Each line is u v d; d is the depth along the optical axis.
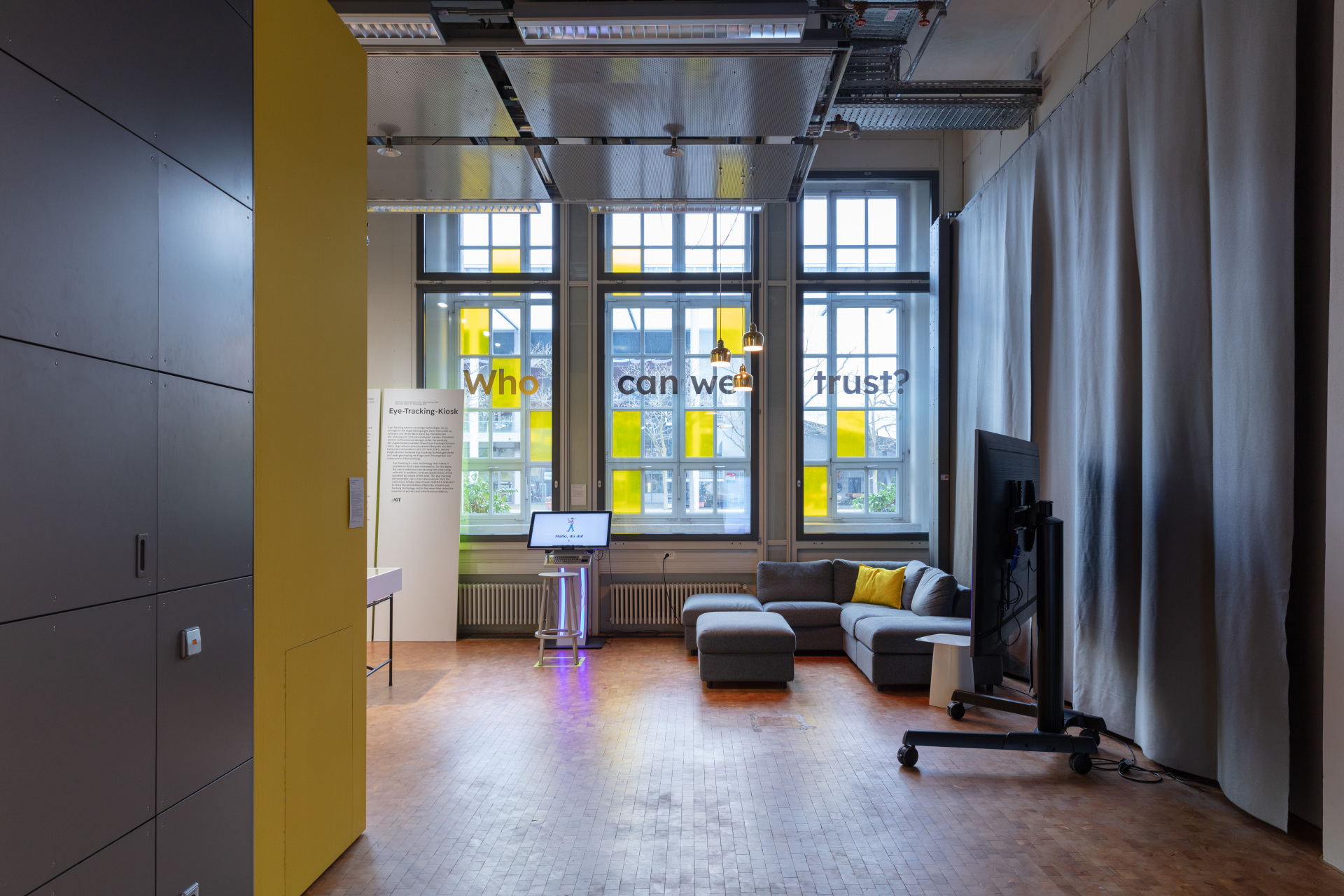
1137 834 3.48
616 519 8.59
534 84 4.62
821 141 8.54
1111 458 4.82
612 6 3.95
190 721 2.38
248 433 2.71
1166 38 4.28
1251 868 3.17
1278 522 3.47
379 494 8.17
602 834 3.52
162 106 2.27
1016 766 4.36
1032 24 6.56
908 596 7.34
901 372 8.65
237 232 2.64
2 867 1.71
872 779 4.17
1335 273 3.20
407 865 3.23
